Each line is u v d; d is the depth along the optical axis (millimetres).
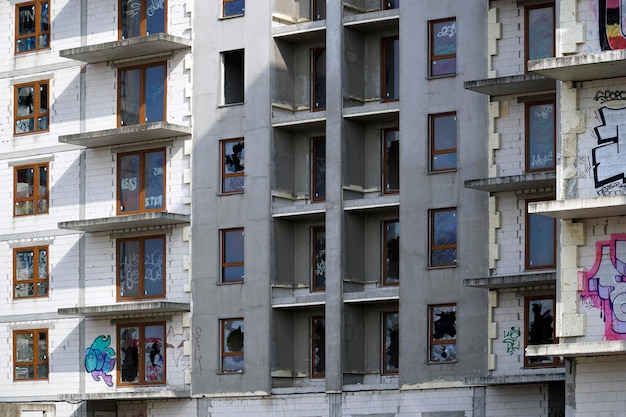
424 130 72562
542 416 68375
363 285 75312
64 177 84562
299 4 78812
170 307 78750
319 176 77500
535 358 69125
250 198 77500
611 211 59562
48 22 86062
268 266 76562
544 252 69438
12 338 85438
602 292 60094
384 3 76375
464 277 71000
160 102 81375
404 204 72812
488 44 71125
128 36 83188
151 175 81500
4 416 79438
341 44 75250
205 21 80062
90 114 83938
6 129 86750
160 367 80125
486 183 69125
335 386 73750
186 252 79750
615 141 60219
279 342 76625
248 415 76562
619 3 60438
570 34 61000
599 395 60094
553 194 69562
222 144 79062
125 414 81438
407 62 73312
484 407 69875
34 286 85062
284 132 77812
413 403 71688
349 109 74938
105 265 82625
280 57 77938
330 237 74625
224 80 79500
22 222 85750
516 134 70250
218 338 78000
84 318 83000
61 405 82625
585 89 60969
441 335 71625
